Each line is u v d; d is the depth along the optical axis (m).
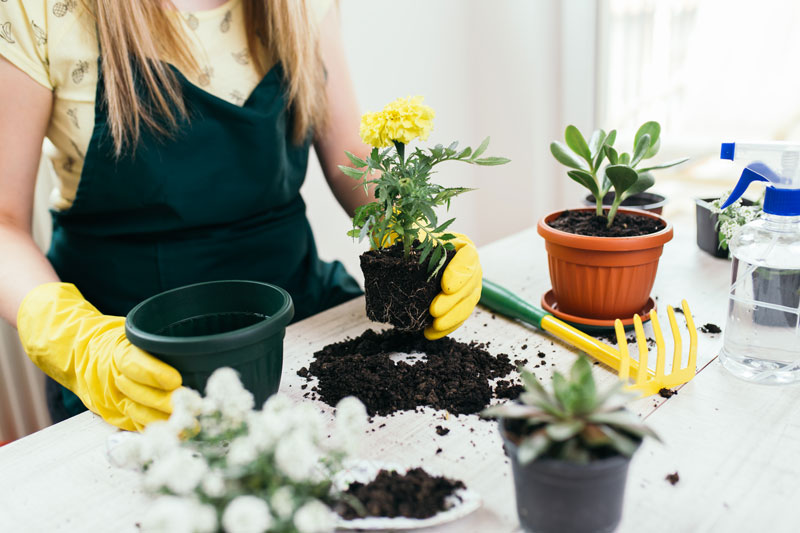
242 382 0.55
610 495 0.41
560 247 0.73
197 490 0.37
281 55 0.92
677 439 0.54
